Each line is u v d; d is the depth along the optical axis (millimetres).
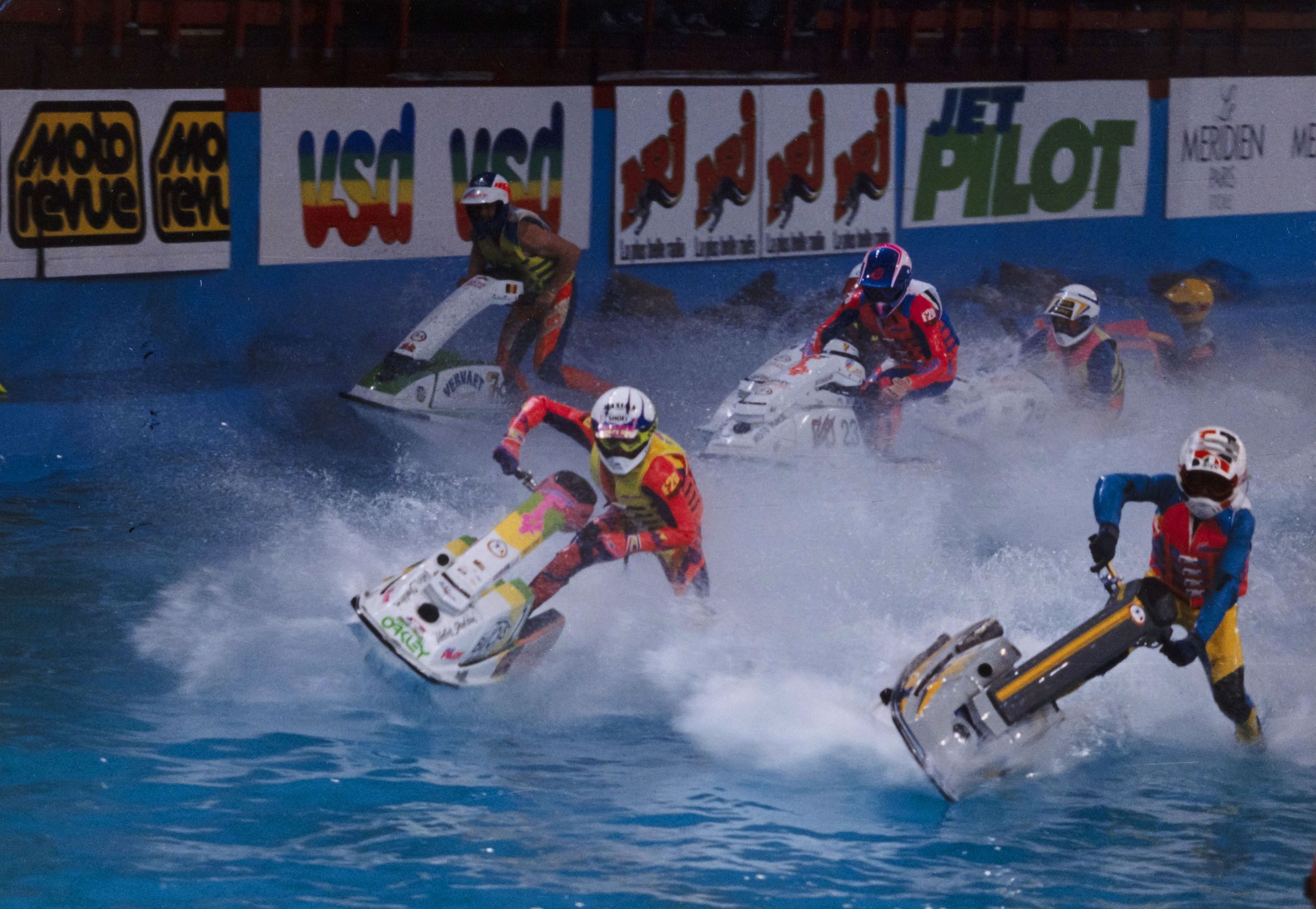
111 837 17422
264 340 42375
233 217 41344
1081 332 36656
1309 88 62688
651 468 23906
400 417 35188
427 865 17078
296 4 42000
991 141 55344
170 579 27656
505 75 46719
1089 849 18234
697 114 49062
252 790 18984
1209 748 21922
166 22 40000
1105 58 58000
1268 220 62625
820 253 52344
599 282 48125
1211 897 16953
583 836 18125
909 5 53625
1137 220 59312
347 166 43125
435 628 21250
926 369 33125
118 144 38781
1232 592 20703
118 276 39406
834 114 51656
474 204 36125
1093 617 20750
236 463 35969
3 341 37531
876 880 17219
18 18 37438
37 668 22938
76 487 33500
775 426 32656
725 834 18375
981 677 19984
